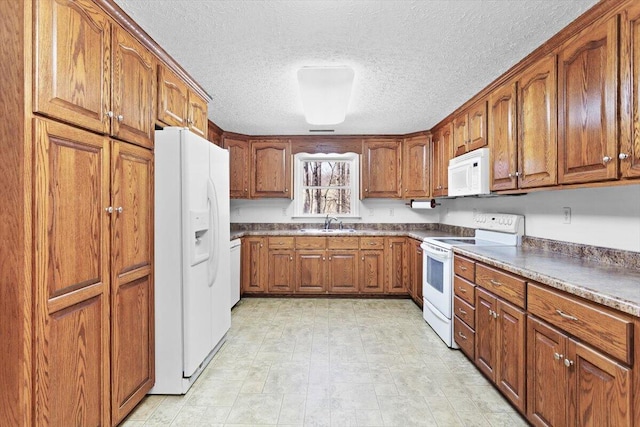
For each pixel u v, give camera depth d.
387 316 3.58
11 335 1.16
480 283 2.29
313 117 3.51
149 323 1.98
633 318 1.14
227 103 3.09
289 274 4.28
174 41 1.95
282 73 2.42
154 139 2.03
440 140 3.88
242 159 4.39
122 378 1.72
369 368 2.41
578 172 1.74
